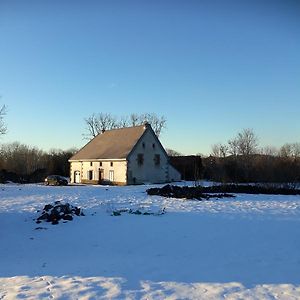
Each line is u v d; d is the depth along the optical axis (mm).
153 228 15273
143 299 7508
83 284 8406
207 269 9617
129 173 48719
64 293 7836
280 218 18078
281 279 8789
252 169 45156
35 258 11016
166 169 52969
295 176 37875
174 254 11242
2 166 64188
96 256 11133
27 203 24078
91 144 58219
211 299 7520
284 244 12492
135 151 49594
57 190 35438
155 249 11898
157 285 8328
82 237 13906
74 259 10820
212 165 54594
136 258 10805
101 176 52219
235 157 56750
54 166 64938
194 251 11578
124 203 23688
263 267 9789
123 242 12945
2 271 9633
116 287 8188
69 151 77375
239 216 18453
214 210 20375
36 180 57656
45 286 8305
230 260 10500
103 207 21672
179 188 30750
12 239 13852
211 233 14281
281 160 45625
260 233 14336
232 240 13094
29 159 72125
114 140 54750
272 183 35625
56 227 15961
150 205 22594
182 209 20750
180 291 7957
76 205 22453
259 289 8094
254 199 26203
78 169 56562
